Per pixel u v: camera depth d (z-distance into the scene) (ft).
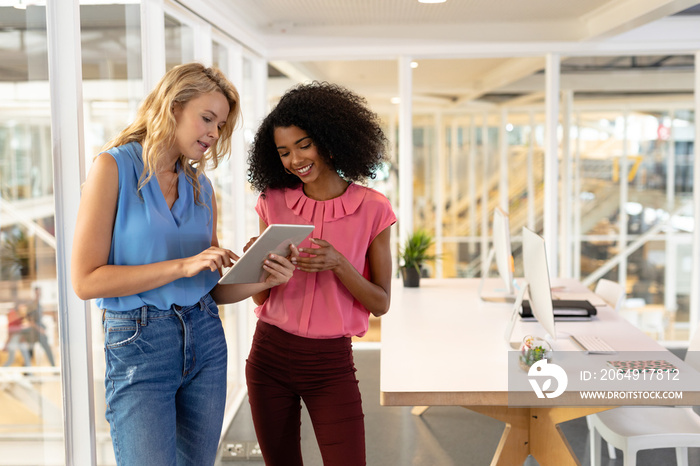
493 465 8.20
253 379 6.40
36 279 6.14
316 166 6.09
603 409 7.68
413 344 8.30
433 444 11.02
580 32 16.21
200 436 5.73
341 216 6.16
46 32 6.35
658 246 17.07
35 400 6.16
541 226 17.48
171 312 5.37
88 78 7.09
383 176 17.92
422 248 12.82
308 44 16.53
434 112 17.44
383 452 10.70
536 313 8.59
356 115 6.23
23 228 5.90
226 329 13.38
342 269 5.87
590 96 16.78
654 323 17.20
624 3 13.67
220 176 12.97
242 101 14.51
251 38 14.92
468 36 16.39
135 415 5.16
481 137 17.47
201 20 11.38
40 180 6.22
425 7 14.23
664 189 16.96
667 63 16.61
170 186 5.60
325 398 6.17
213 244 6.09
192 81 5.25
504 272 11.35
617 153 16.92
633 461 7.65
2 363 5.60
